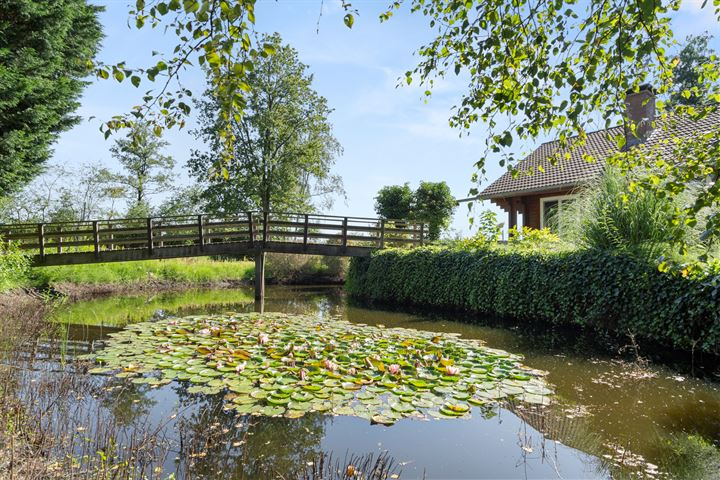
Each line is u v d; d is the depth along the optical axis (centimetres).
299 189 2206
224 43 179
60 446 256
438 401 346
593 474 244
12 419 280
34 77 1019
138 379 397
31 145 1084
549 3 257
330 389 363
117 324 759
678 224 258
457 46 286
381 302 1110
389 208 2055
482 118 274
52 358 479
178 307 1005
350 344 525
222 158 256
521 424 315
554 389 396
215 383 381
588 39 229
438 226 1955
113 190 2389
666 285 533
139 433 285
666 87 328
